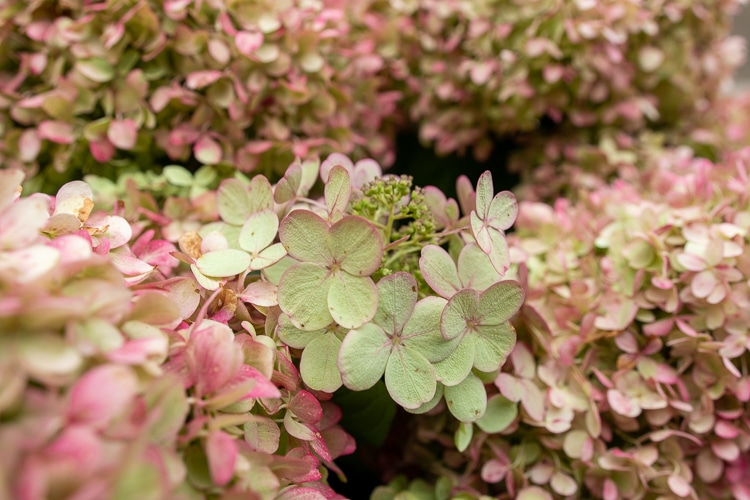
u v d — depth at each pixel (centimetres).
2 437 15
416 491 28
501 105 42
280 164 34
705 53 48
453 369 22
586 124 43
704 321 28
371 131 40
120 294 17
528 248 33
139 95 32
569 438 27
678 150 45
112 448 16
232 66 32
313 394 23
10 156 33
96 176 33
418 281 25
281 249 23
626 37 41
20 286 16
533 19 40
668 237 29
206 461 18
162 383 17
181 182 32
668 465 28
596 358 29
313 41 34
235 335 21
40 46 33
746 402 28
